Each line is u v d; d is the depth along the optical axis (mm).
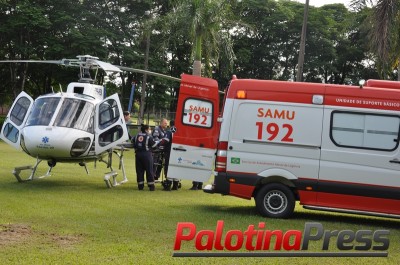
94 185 14070
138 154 13594
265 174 10195
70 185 13766
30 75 41281
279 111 10219
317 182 10070
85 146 13219
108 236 7801
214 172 10500
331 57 47844
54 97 13555
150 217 9492
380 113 9984
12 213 9227
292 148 10148
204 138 11594
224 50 26750
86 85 14234
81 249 6949
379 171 9906
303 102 10172
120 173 17531
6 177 14648
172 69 43969
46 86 42125
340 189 10000
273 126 10234
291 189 10320
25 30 37094
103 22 38531
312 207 10109
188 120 11602
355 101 10062
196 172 11578
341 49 48875
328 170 10039
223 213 10430
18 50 36844
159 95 40594
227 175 10328
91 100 13781
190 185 15438
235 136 10344
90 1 38438
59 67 38062
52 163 13781
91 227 8367
